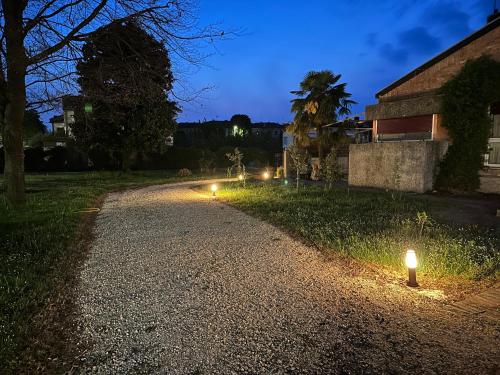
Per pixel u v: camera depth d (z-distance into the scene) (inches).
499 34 454.9
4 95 387.5
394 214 328.8
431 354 118.2
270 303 158.4
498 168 440.8
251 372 111.0
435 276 180.2
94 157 1203.2
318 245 242.5
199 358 118.6
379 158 530.6
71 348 125.2
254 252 234.8
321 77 789.9
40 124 1806.1
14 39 370.9
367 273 190.4
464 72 453.1
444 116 472.7
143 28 343.0
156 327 138.9
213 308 154.5
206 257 226.2
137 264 214.8
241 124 2359.7
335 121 806.5
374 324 138.2
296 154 553.9
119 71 376.8
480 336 127.6
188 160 1412.4
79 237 279.7
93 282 186.1
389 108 563.2
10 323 136.9
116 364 115.8
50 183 765.3
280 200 441.7
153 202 490.9
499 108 439.8
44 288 172.9
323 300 160.2
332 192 500.1
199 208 423.8
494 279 175.6
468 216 319.0
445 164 473.7
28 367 114.0
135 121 911.7
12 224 311.1
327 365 113.9
